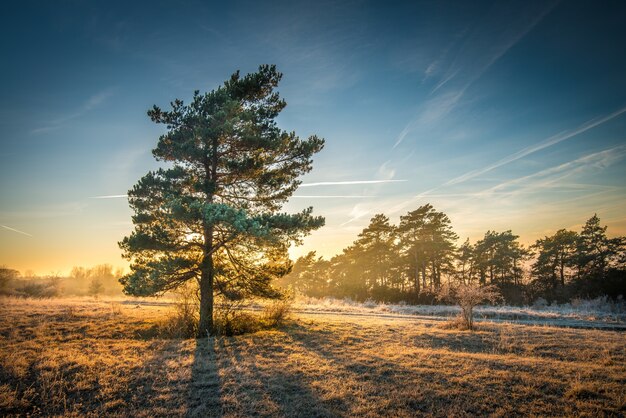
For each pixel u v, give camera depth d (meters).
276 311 16.31
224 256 14.92
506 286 48.62
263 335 12.58
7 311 16.83
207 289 13.84
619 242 41.94
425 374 8.26
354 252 56.72
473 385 7.51
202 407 6.59
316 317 18.61
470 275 53.22
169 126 14.52
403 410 6.45
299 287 66.88
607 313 24.16
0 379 7.77
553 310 27.19
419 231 49.06
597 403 6.63
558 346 11.20
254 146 13.98
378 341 12.02
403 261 50.47
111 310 18.50
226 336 12.74
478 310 25.61
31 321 14.45
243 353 10.03
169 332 13.03
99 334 12.75
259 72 15.03
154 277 12.20
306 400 6.88
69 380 7.83
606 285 37.72
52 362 8.77
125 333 13.00
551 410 6.37
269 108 15.42
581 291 39.56
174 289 13.98
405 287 53.88
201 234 13.79
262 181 14.25
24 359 9.05
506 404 6.62
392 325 15.66
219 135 13.32
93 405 6.73
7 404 6.58
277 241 12.20
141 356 9.63
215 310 15.41
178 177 13.56
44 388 7.25
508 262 50.53
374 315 21.66
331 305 30.42
